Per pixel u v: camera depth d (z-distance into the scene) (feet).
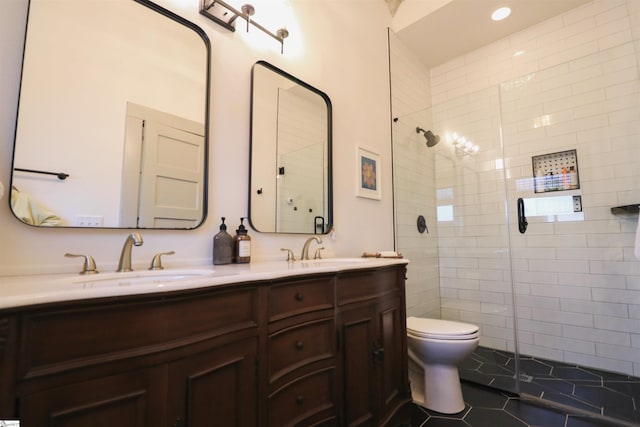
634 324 6.91
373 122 7.79
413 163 9.02
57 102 3.28
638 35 7.11
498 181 8.75
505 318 8.43
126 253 3.38
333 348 3.79
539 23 8.61
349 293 4.13
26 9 3.17
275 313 3.17
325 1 6.73
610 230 7.27
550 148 8.10
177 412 2.31
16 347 1.72
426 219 9.32
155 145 3.92
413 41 9.30
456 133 9.53
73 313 1.91
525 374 7.02
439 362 5.76
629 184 7.07
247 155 4.91
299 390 3.36
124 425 2.05
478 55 9.68
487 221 8.89
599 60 7.57
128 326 2.12
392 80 8.66
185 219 4.10
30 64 3.15
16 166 3.01
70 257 3.20
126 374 2.08
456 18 8.41
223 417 2.63
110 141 3.59
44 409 1.78
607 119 7.40
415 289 8.56
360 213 7.12
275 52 5.50
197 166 4.27
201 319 2.53
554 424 5.18
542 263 8.10
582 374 6.97
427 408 5.72
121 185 3.62
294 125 5.74
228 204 4.60
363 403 4.17
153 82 3.96
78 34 3.46
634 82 7.12
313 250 5.89
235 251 4.45
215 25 4.64
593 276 7.42
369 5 8.11
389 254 6.44
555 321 7.84
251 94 5.03
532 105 8.40
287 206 5.49
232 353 2.74
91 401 1.94
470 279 9.09
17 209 2.98
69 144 3.32
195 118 4.30
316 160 6.13
